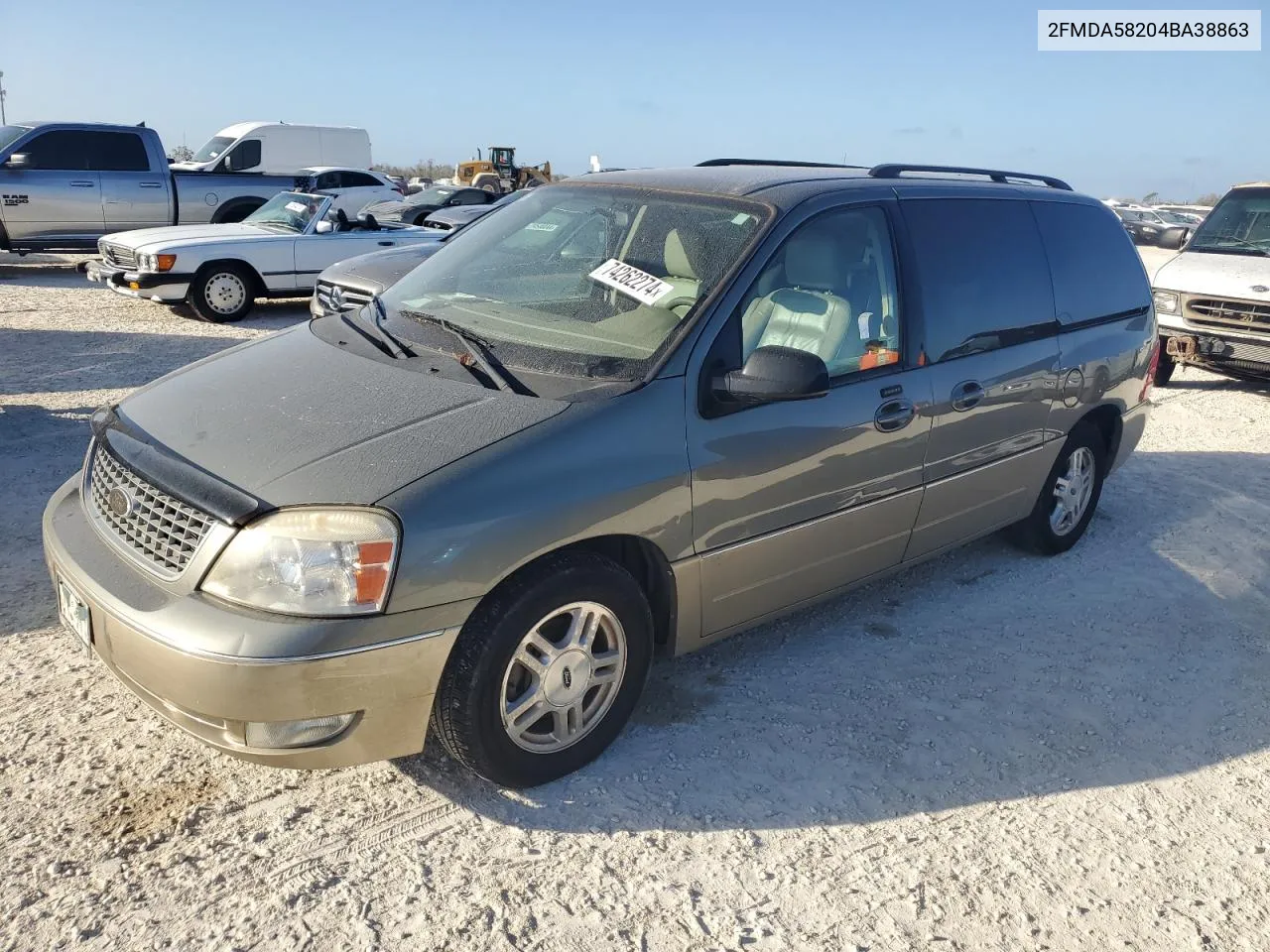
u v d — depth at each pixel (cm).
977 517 451
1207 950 269
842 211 379
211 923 254
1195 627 459
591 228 388
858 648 421
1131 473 683
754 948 258
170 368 863
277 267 1163
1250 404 908
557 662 302
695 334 327
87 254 1520
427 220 1593
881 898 279
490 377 317
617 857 287
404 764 322
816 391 314
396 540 261
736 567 343
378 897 266
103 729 329
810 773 332
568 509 287
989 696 389
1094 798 331
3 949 241
